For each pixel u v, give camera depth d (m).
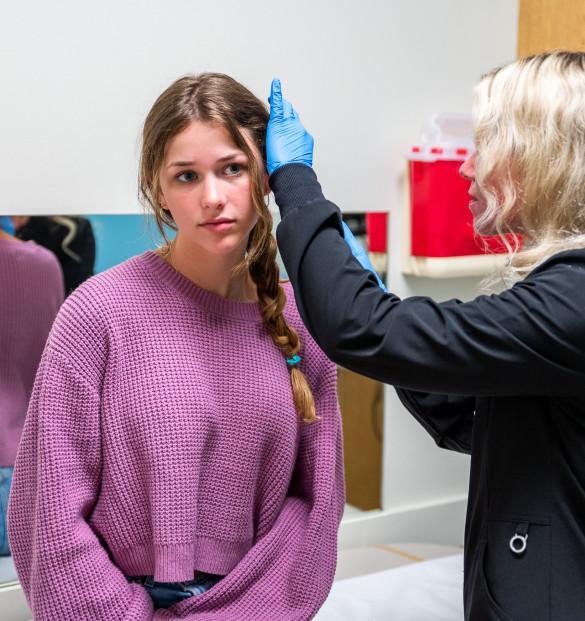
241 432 0.87
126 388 0.83
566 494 0.79
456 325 0.75
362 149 1.69
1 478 1.46
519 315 0.74
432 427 1.06
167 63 1.47
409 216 1.76
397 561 1.78
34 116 1.38
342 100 1.65
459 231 1.71
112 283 0.85
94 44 1.40
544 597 0.77
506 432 0.81
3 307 1.41
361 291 0.80
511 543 0.80
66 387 0.81
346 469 1.81
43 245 1.42
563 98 0.78
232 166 0.82
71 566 0.80
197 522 0.86
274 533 0.91
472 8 1.77
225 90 0.83
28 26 1.35
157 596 0.87
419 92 1.74
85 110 1.41
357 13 1.64
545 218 0.81
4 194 1.38
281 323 0.92
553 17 1.73
